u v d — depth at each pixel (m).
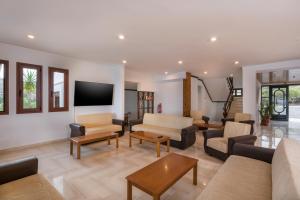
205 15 2.37
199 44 3.56
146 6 2.16
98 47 3.86
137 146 4.18
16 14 2.38
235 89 9.34
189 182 2.44
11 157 3.41
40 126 4.32
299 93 9.59
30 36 3.23
